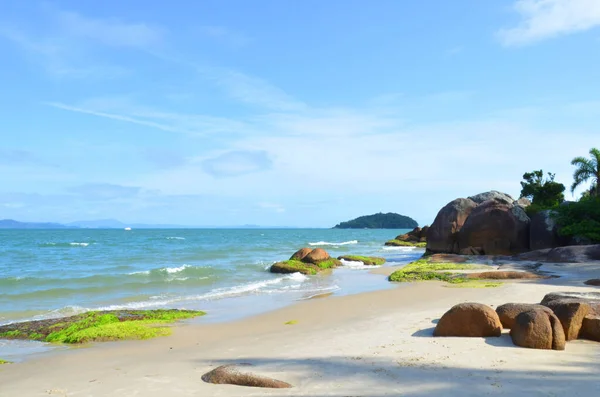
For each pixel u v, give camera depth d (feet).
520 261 103.76
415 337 37.06
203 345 39.27
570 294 47.88
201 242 265.13
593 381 24.89
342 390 24.67
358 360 30.63
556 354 30.35
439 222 138.41
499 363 28.45
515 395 22.91
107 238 318.45
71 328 45.32
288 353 33.96
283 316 51.96
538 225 121.70
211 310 57.06
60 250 182.91
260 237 378.32
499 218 125.90
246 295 69.97
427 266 99.25
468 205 138.41
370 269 110.52
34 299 67.26
